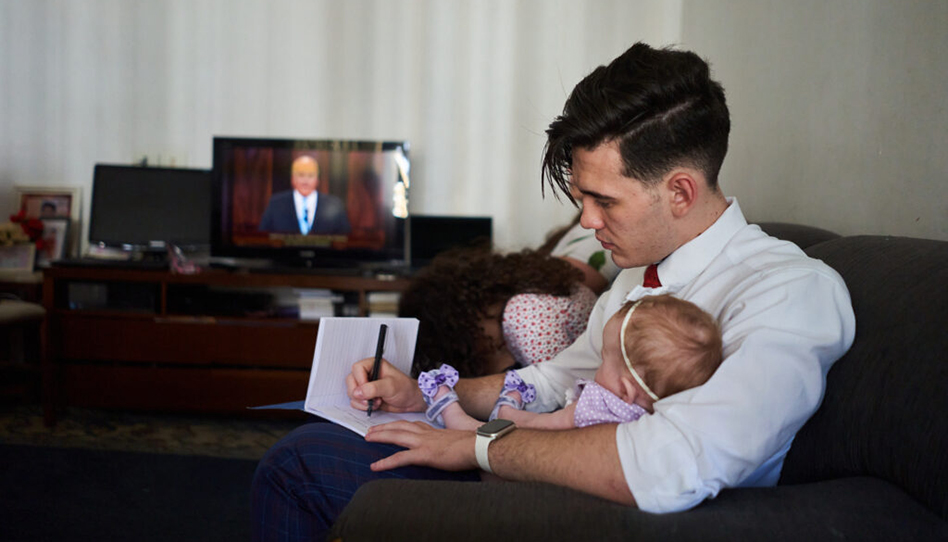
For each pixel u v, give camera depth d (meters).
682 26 3.74
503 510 0.87
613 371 1.14
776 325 0.99
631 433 0.96
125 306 3.57
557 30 3.92
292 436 1.22
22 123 4.09
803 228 1.59
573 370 1.50
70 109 4.08
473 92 3.98
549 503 0.88
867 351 0.99
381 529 0.84
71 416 3.57
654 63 1.09
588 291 1.92
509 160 3.99
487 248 2.16
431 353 1.86
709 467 0.90
